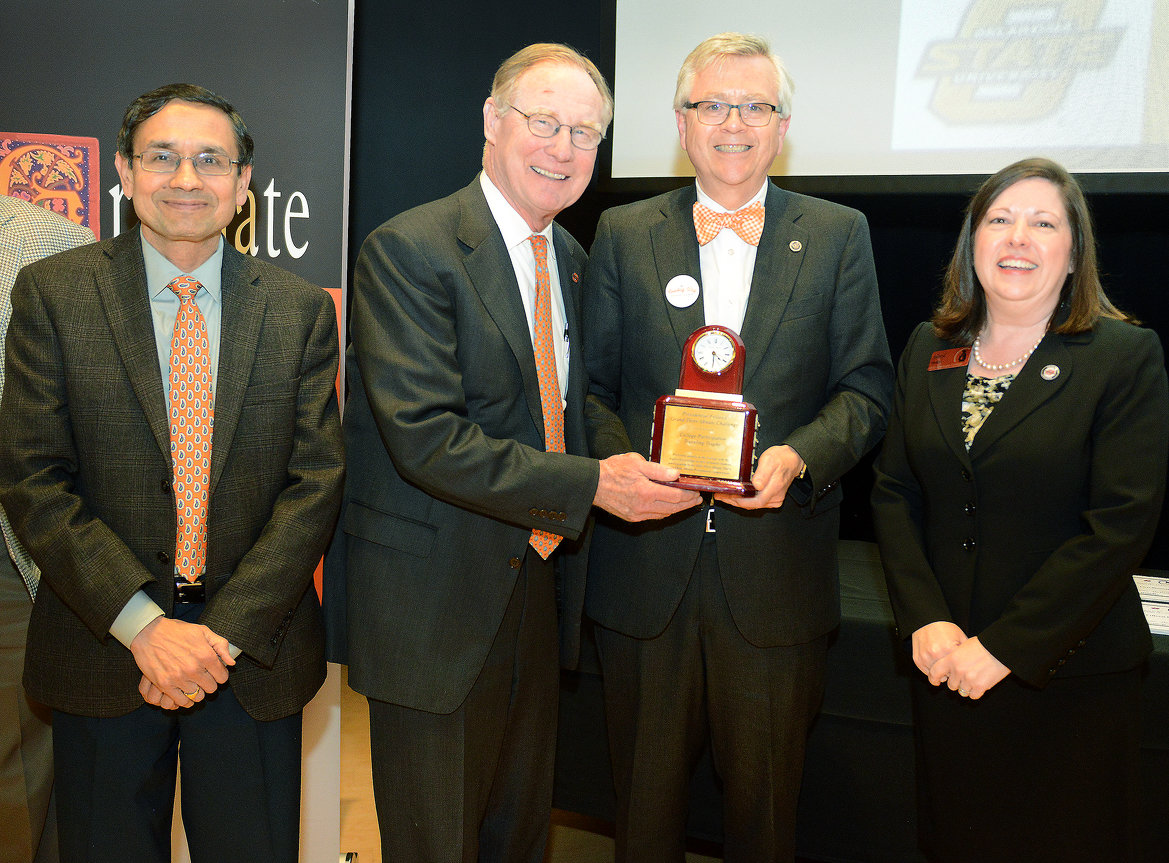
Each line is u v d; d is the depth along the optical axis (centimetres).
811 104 299
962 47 284
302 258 232
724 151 174
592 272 192
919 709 171
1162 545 295
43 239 185
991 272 161
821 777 228
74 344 151
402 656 165
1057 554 153
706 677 182
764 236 179
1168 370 293
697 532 175
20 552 179
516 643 176
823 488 168
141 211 155
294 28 230
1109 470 152
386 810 172
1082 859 156
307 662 166
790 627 175
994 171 285
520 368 170
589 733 246
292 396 162
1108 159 274
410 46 339
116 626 147
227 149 158
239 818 162
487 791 177
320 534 159
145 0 225
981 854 163
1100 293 167
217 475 154
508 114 168
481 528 168
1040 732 156
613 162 322
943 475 165
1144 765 198
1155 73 267
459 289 166
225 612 148
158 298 160
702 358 169
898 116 292
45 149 221
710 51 176
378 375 161
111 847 155
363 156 347
